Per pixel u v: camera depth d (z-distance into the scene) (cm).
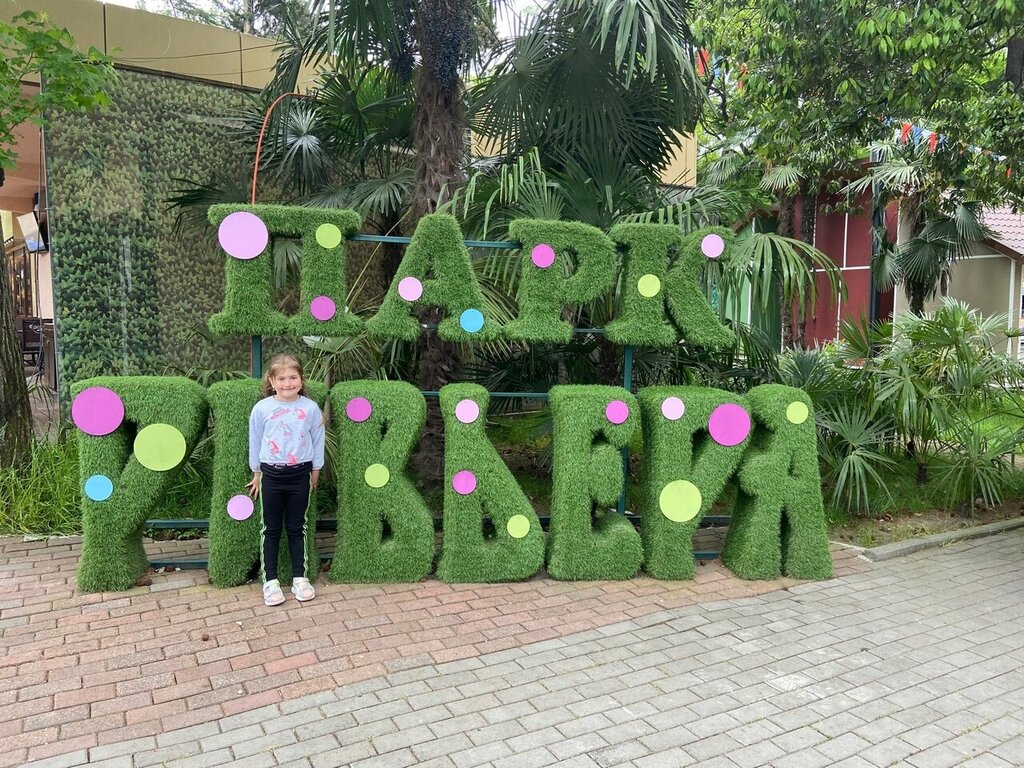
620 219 547
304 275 448
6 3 675
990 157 792
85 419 412
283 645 360
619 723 298
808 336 1564
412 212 593
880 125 722
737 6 706
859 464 563
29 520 516
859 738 292
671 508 460
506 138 633
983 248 1426
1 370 552
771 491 466
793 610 421
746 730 295
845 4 568
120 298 740
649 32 461
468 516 447
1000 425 657
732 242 501
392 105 639
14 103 518
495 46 596
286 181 702
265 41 800
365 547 441
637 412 459
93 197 721
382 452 440
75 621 382
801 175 1015
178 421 422
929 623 405
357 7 524
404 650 358
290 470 409
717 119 1088
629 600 430
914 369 616
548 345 615
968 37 577
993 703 321
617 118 588
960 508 608
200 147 772
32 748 274
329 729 289
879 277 1170
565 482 455
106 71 533
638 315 478
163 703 306
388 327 457
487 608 412
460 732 288
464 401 448
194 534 518
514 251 519
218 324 439
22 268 1491
